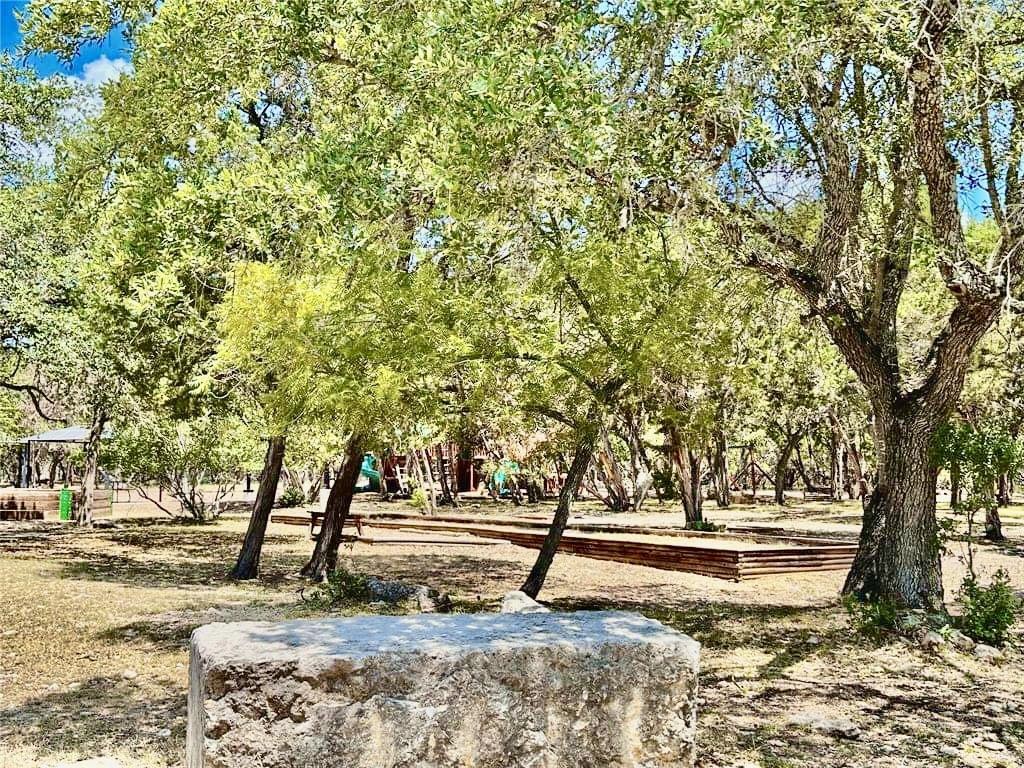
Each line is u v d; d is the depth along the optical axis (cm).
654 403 1192
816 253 961
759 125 619
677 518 2720
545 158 597
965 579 939
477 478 4919
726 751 525
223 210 967
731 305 1086
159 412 1508
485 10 582
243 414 1532
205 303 1134
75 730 548
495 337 885
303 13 840
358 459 1354
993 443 911
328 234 727
